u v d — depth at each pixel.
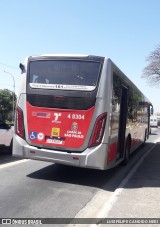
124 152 11.70
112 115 9.18
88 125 8.70
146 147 20.77
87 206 6.95
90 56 8.95
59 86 8.98
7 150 14.25
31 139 9.22
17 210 6.42
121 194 7.96
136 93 14.48
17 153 9.38
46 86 9.10
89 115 8.71
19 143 9.32
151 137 31.08
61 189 8.33
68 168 11.19
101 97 8.70
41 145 9.11
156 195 7.97
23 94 9.36
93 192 8.26
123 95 11.26
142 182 9.61
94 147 8.66
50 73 9.13
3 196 7.33
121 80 10.36
